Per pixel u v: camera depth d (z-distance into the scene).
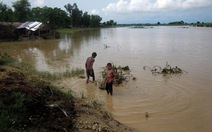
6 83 7.45
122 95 12.53
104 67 18.81
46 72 16.02
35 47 35.53
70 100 8.57
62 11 94.31
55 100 7.76
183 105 11.19
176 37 56.12
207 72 17.55
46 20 87.38
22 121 6.07
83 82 14.71
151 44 39.16
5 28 45.75
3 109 6.18
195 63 21.09
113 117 9.74
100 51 29.91
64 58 24.25
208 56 24.97
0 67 10.53
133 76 16.42
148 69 18.66
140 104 11.29
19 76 8.71
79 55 26.39
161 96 12.40
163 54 26.91
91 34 74.25
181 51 29.36
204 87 13.88
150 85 14.32
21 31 50.31
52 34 52.88
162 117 9.91
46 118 6.58
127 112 10.34
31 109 6.60
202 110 10.61
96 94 12.58
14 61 16.27
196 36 58.44
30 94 7.07
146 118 9.79
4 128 5.45
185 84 14.50
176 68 18.08
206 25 153.00
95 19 147.62
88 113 8.14
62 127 6.45
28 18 87.31
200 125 9.23
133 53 27.89
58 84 13.89
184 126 9.14
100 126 7.41
